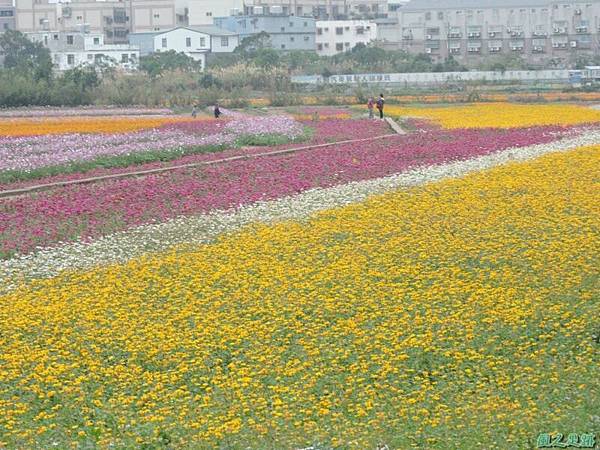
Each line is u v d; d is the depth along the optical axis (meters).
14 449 12.38
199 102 79.56
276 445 12.25
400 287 19.03
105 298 18.72
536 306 17.41
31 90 77.00
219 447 12.26
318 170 34.16
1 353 15.76
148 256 22.34
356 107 74.50
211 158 38.62
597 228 23.95
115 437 12.77
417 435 12.48
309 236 23.77
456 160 36.72
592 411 13.02
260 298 18.53
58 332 16.73
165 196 29.39
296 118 61.38
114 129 52.81
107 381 14.62
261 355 15.48
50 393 14.00
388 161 36.31
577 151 37.94
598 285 18.80
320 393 14.09
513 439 12.26
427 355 15.37
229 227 25.33
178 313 17.72
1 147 41.34
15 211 27.25
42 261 22.05
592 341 15.91
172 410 13.53
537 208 26.45
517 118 57.16
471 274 19.98
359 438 12.43
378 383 14.23
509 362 15.05
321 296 18.44
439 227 24.42
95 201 28.47
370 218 25.80
